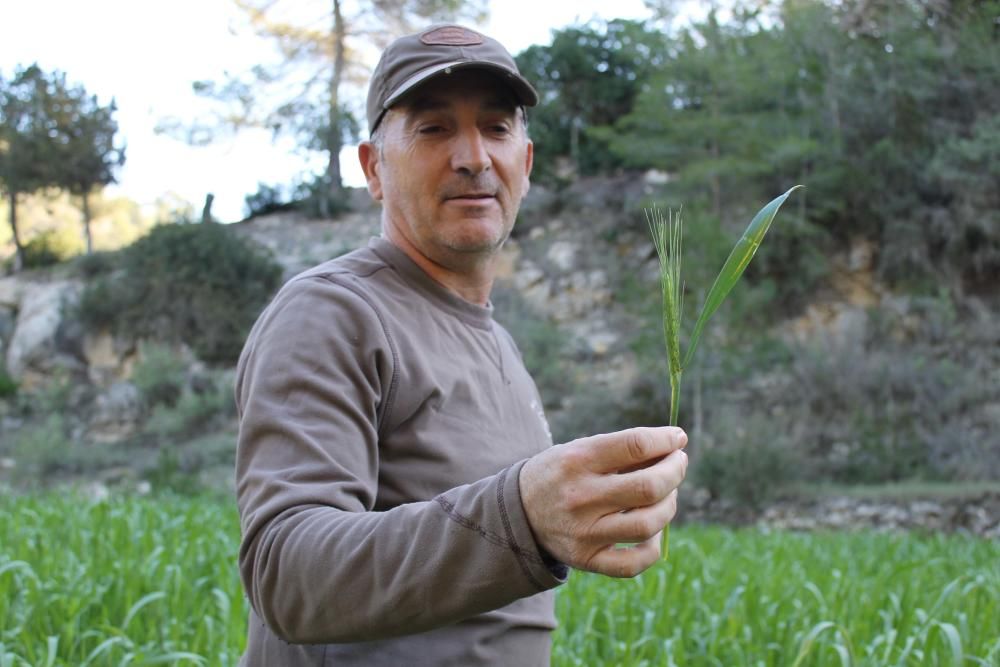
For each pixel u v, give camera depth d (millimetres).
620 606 4477
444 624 1152
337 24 28516
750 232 1175
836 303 27891
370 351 1521
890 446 23312
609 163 36469
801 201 27844
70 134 42344
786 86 29609
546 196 34594
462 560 1093
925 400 23641
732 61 27344
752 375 24297
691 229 24531
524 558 1072
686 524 21078
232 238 33875
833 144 27984
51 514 7070
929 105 28000
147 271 32750
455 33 1776
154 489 21516
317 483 1324
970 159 26672
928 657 3289
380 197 1968
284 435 1369
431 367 1617
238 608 3646
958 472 22188
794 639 3857
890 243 27719
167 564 4754
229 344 32250
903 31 26328
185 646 3549
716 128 27359
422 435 1580
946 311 26000
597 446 1048
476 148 1732
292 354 1447
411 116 1746
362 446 1429
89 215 45219
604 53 38062
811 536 13492
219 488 23719
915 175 27984
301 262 35844
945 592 3736
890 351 25688
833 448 23750
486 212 1765
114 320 32812
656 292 25156
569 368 28266
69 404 31156
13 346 33656
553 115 37344
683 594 4812
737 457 21078
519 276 31844
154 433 29594
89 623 3887
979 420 23547
